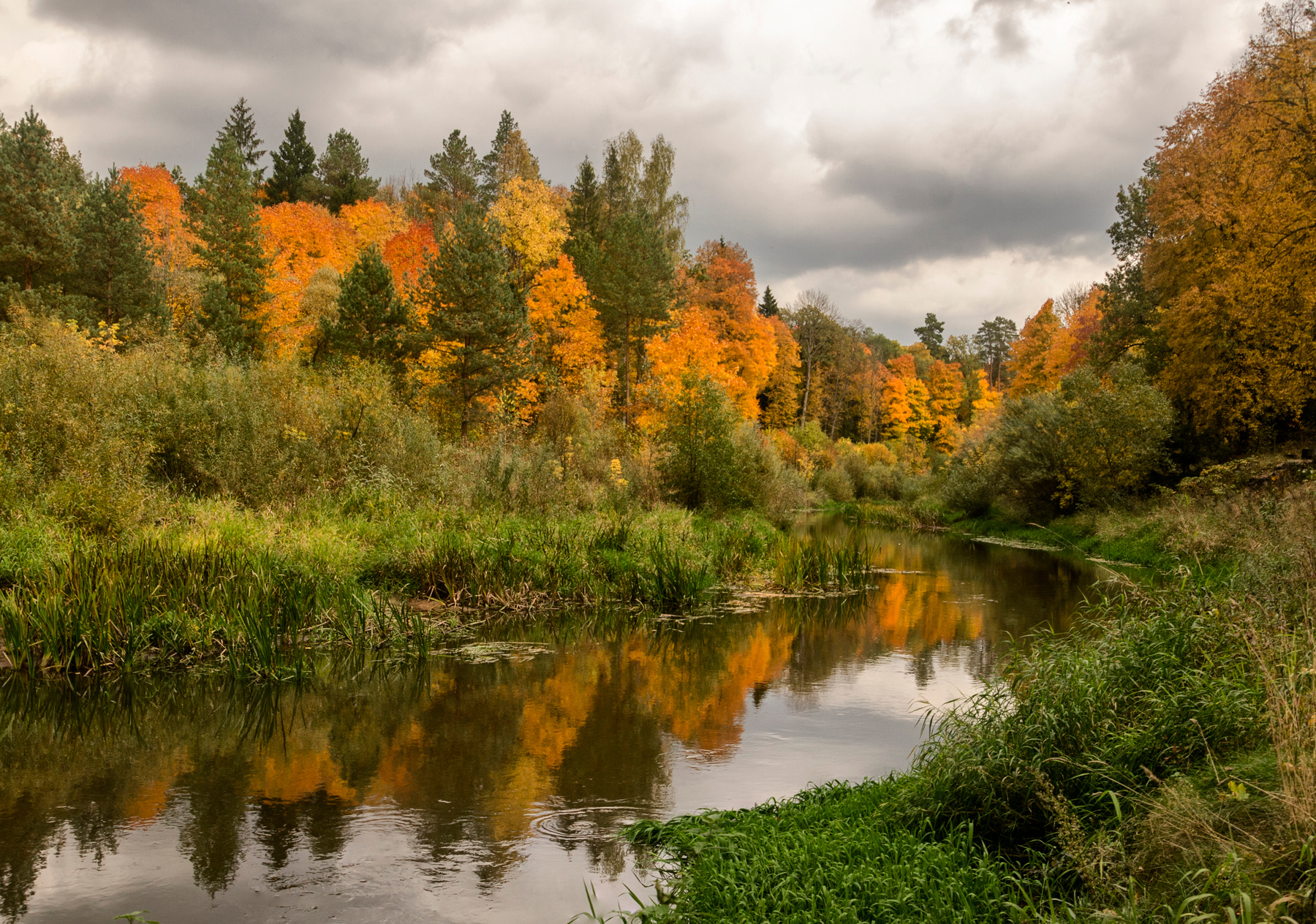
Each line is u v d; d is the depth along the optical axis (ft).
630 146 160.66
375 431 59.77
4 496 39.19
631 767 22.61
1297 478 60.90
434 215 180.45
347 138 222.28
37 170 92.79
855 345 237.66
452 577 44.01
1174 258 88.43
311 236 145.48
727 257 176.45
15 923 14.32
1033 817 15.07
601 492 68.23
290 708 27.71
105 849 17.40
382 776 21.85
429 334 87.15
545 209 131.64
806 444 168.76
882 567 67.77
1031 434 97.96
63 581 31.99
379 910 14.90
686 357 119.85
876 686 31.30
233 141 113.70
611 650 36.88
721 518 79.05
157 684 29.55
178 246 128.47
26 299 82.58
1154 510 73.97
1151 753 15.34
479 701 28.84
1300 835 10.95
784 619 44.60
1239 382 78.33
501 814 19.44
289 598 34.78
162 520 43.29
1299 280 67.46
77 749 23.71
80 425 44.62
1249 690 15.66
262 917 14.60
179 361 61.05
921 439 233.76
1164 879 11.71
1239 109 70.59
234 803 19.93
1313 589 19.45
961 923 11.89
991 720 17.24
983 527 104.42
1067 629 41.55
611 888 15.81
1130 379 85.20
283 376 60.03
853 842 14.82
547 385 101.96
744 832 16.35
